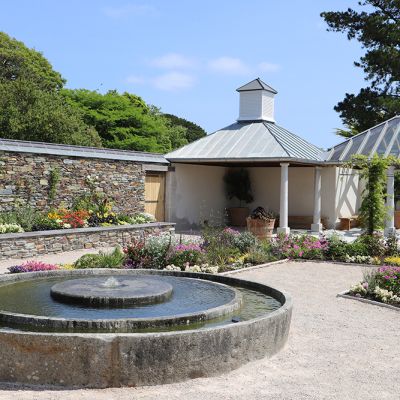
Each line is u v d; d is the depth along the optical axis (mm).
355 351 5949
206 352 4895
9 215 13125
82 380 4590
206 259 11055
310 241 13438
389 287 8758
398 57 26641
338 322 7227
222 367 5012
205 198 20984
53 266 9586
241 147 18641
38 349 4598
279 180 21891
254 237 13281
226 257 11727
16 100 26938
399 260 12039
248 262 12031
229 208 22297
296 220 21125
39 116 26078
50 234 12562
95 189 15945
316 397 4535
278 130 20375
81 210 15023
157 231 16031
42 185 14406
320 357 5680
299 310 7875
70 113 29391
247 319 5965
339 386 4840
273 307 6637
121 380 4617
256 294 7387
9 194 13570
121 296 6082
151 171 18375
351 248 12906
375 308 8086
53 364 4594
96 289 6426
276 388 4711
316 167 19344
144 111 40625
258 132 19641
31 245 12109
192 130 48094
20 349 4625
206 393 4535
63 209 14742
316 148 20938
